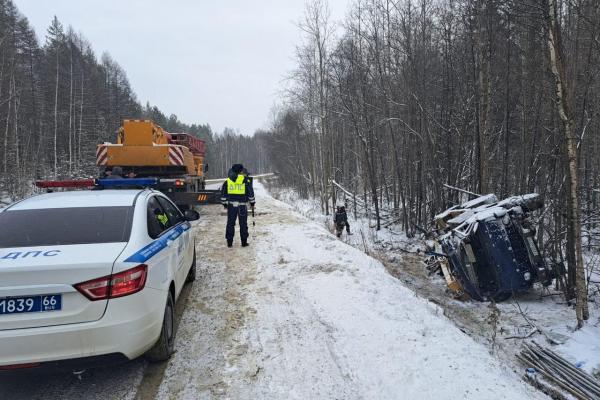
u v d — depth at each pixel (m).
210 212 15.98
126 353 3.12
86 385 3.46
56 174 35.91
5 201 27.80
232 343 4.22
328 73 19.80
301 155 32.66
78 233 3.56
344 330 4.36
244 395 3.30
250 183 8.90
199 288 6.03
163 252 3.99
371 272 6.63
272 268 6.99
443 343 4.02
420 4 13.96
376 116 16.80
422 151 14.14
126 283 3.12
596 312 6.95
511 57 12.70
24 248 3.29
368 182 21.52
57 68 39.09
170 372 3.68
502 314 7.14
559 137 9.32
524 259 7.63
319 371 3.62
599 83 8.61
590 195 12.81
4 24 32.47
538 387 4.56
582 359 5.02
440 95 14.66
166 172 12.91
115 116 60.25
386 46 14.92
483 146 11.30
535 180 11.96
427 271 10.29
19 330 2.83
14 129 32.56
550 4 6.31
